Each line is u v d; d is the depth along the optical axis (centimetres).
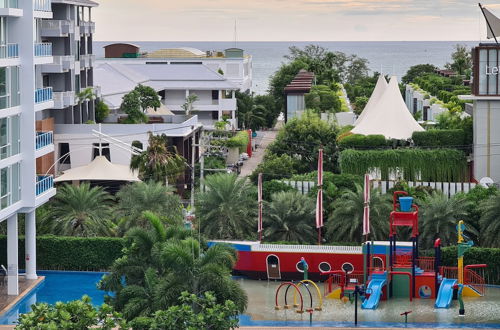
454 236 12544
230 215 12888
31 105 11069
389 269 11612
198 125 19600
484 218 12544
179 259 8619
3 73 10619
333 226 12900
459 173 16500
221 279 8688
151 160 15412
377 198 12912
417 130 17425
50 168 15475
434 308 11031
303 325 10169
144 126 17550
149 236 9300
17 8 10881
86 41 19212
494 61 16062
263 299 11394
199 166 18250
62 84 17425
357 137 17175
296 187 14462
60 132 17275
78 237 12581
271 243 12681
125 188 13488
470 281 11900
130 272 9206
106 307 7588
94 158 17188
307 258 12181
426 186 15200
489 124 16200
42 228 12862
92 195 13175
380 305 11188
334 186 13962
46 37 17400
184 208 14662
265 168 17438
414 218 11688
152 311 8700
